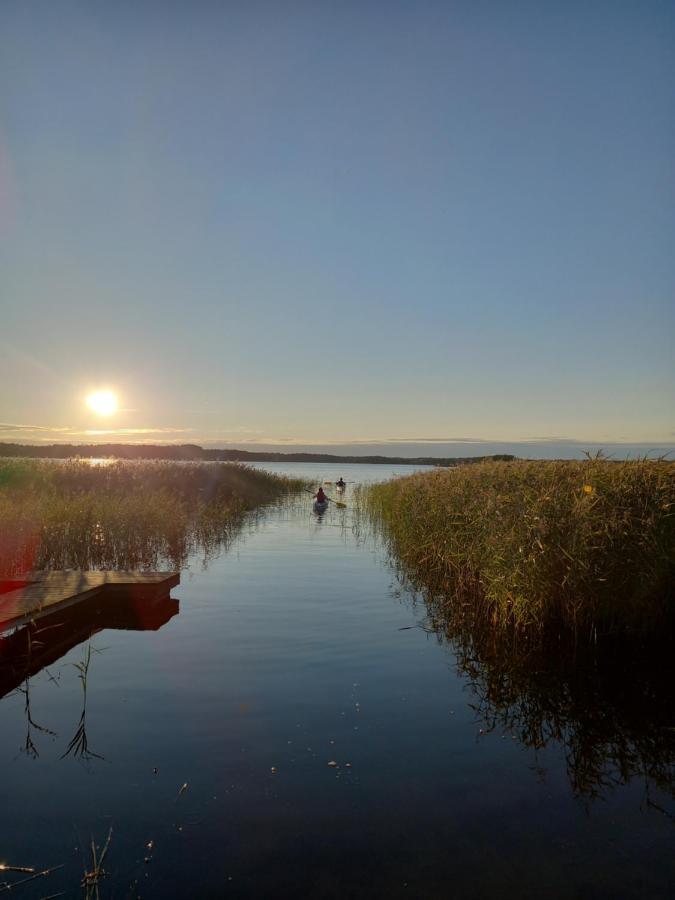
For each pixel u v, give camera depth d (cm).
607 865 404
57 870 388
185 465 3334
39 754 535
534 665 809
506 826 445
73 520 1559
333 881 381
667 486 939
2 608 873
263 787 486
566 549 882
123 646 862
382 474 8281
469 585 1135
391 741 574
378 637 912
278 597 1177
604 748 579
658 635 907
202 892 369
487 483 1279
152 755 535
